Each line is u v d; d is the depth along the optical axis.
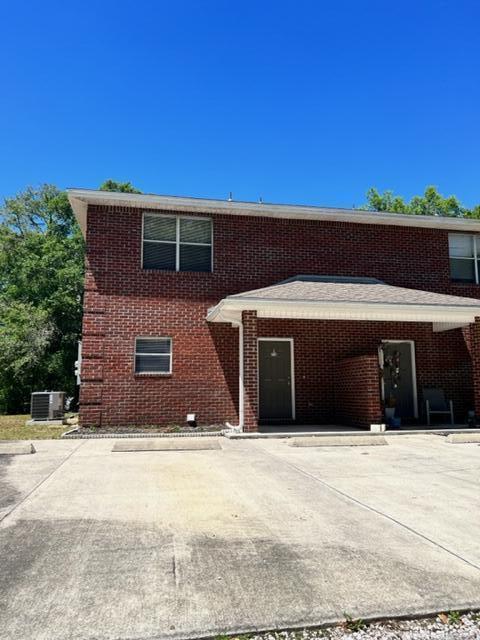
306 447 9.92
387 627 3.07
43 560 3.96
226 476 7.12
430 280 15.39
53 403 16.12
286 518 5.10
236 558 4.02
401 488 6.45
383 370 14.42
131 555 4.07
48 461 8.34
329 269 14.67
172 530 4.70
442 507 5.55
